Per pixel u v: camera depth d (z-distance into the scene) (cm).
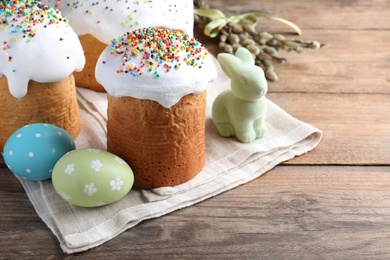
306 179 67
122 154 64
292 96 79
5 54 63
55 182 60
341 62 85
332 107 77
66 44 65
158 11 73
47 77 64
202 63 62
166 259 58
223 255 58
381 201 64
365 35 92
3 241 59
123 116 62
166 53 61
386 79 82
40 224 61
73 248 58
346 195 65
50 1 74
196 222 62
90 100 76
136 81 60
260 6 98
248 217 62
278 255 59
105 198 60
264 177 67
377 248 59
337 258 58
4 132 67
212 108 71
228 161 68
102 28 73
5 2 66
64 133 64
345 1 101
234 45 84
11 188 64
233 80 67
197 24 92
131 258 58
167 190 64
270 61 82
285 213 63
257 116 69
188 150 64
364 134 73
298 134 71
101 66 62
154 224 61
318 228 61
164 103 61
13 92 64
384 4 100
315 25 94
